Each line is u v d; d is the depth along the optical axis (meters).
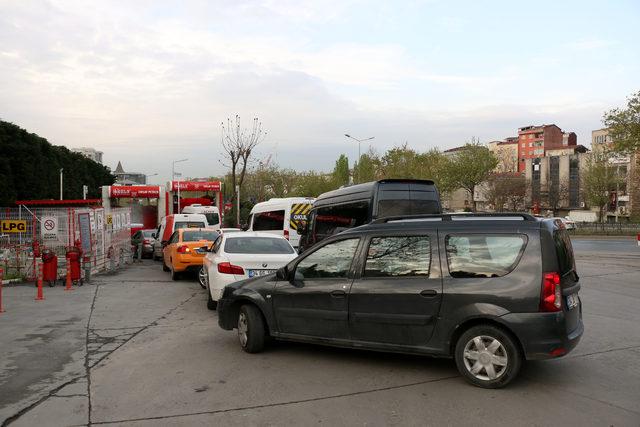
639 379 5.75
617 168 66.69
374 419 4.68
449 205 99.12
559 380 5.71
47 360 6.80
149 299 11.95
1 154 55.34
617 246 31.66
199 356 6.92
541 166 92.62
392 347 6.00
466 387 5.51
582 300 11.17
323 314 6.42
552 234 5.54
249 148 39.00
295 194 68.69
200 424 4.63
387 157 65.19
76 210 16.42
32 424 4.70
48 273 14.12
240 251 10.52
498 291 5.46
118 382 5.86
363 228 6.49
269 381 5.80
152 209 29.84
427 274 5.87
